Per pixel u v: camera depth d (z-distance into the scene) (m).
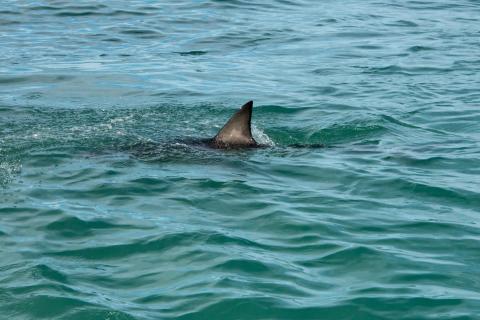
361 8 93.81
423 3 97.12
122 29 82.31
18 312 28.25
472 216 36.88
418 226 35.56
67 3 92.81
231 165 43.97
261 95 59.84
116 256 32.53
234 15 89.12
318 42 77.38
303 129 51.91
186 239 33.88
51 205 37.78
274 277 30.59
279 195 39.34
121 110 55.66
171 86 62.59
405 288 29.73
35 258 32.19
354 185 40.94
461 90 60.66
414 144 48.34
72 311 28.22
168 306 28.53
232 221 36.12
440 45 75.56
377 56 71.75
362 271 31.22
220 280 30.23
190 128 51.91
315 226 35.41
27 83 63.16
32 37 78.62
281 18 88.06
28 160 44.00
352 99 58.41
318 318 27.83
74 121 52.47
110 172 42.38
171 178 41.56
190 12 90.19
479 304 28.58
